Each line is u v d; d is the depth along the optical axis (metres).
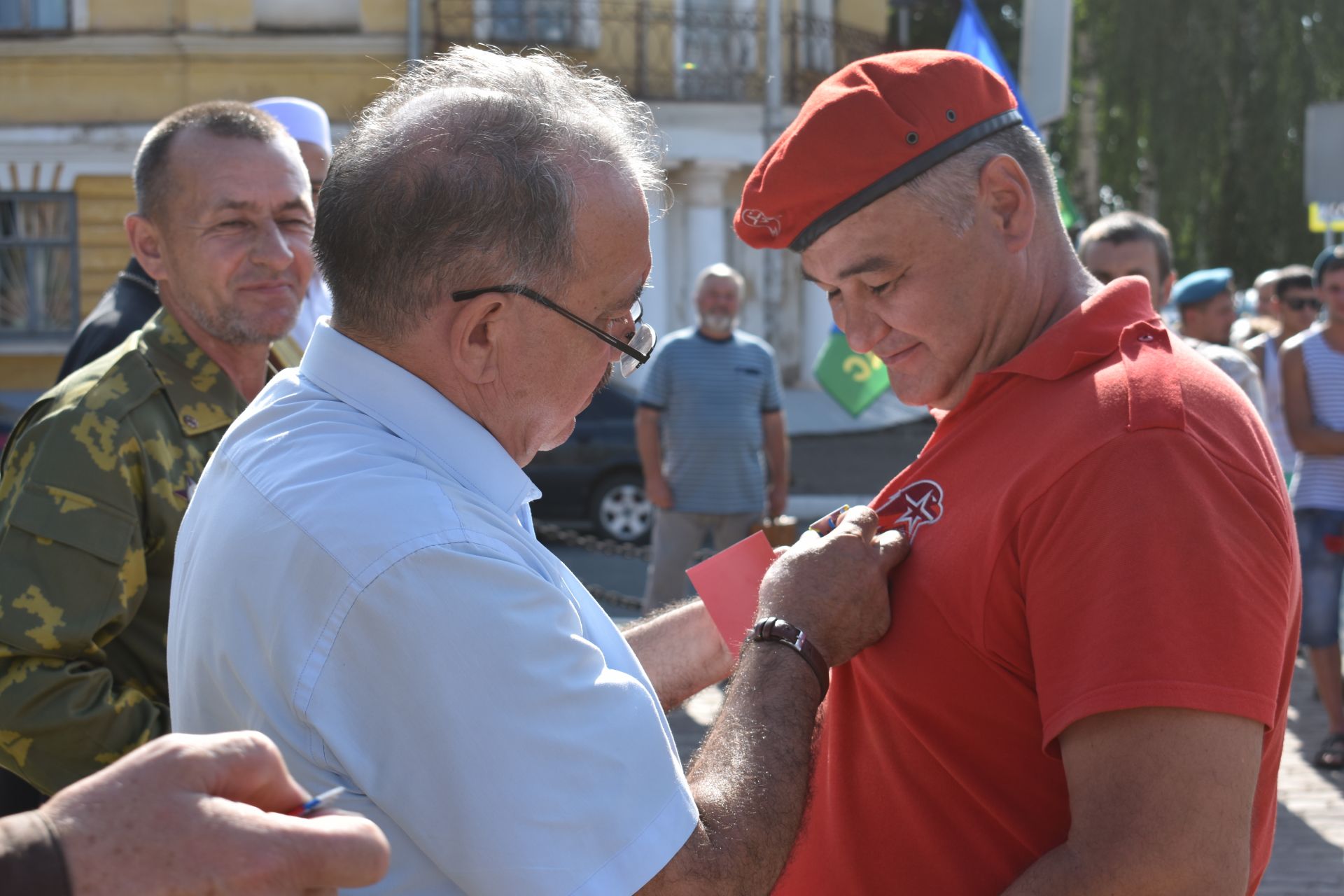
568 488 9.12
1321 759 4.35
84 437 1.79
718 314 5.50
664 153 1.34
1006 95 1.47
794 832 1.25
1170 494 1.17
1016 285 1.44
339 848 0.79
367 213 1.17
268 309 2.08
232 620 1.13
